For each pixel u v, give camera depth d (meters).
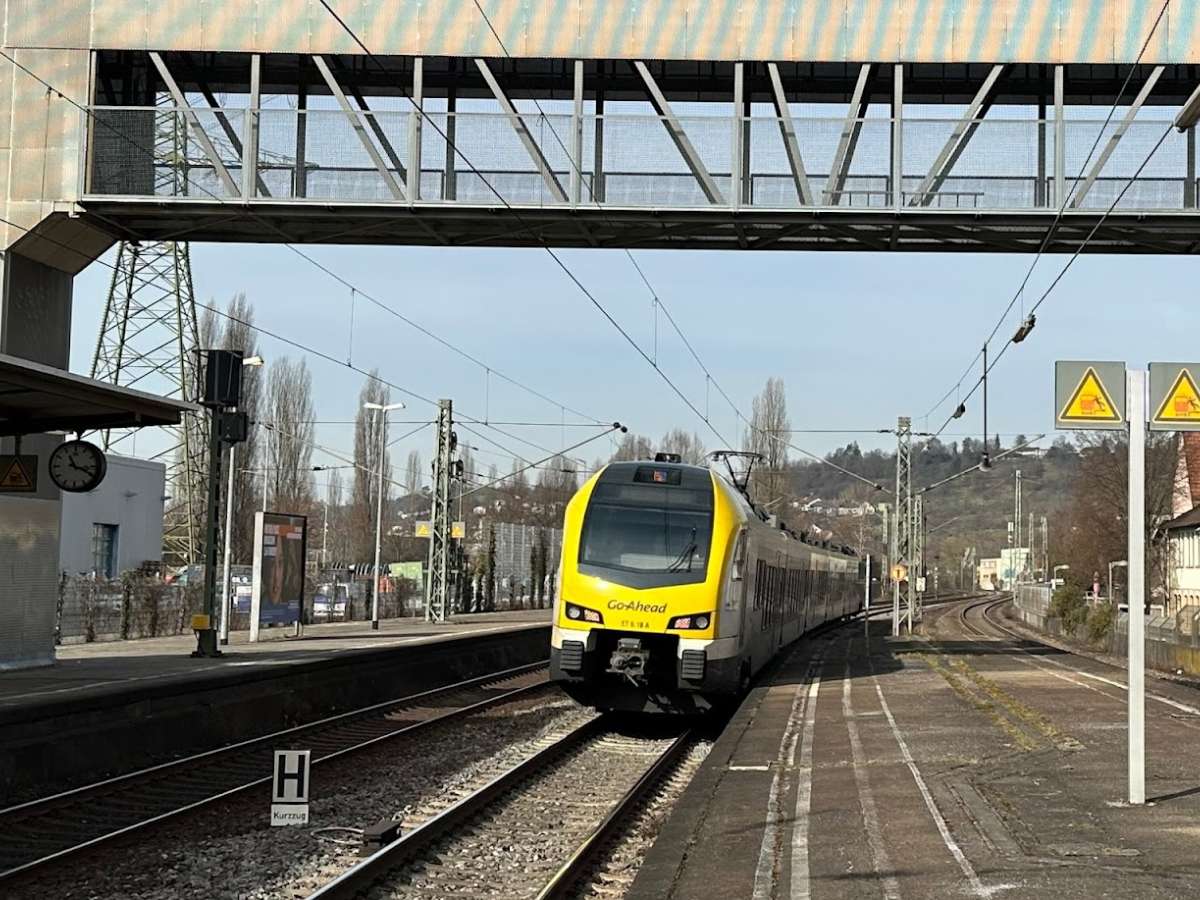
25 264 22.00
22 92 21.47
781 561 28.27
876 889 8.03
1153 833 9.52
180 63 23.20
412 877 10.15
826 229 21.92
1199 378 10.73
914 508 61.41
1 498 22.45
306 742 18.06
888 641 41.75
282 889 9.85
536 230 22.28
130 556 51.00
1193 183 20.88
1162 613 38.94
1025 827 9.80
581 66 21.42
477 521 113.50
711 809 11.11
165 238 23.06
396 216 21.31
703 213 21.12
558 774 15.80
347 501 88.94
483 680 28.81
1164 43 20.77
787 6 21.11
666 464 20.89
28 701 14.40
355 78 23.28
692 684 19.14
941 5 21.02
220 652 27.58
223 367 28.36
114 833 11.16
